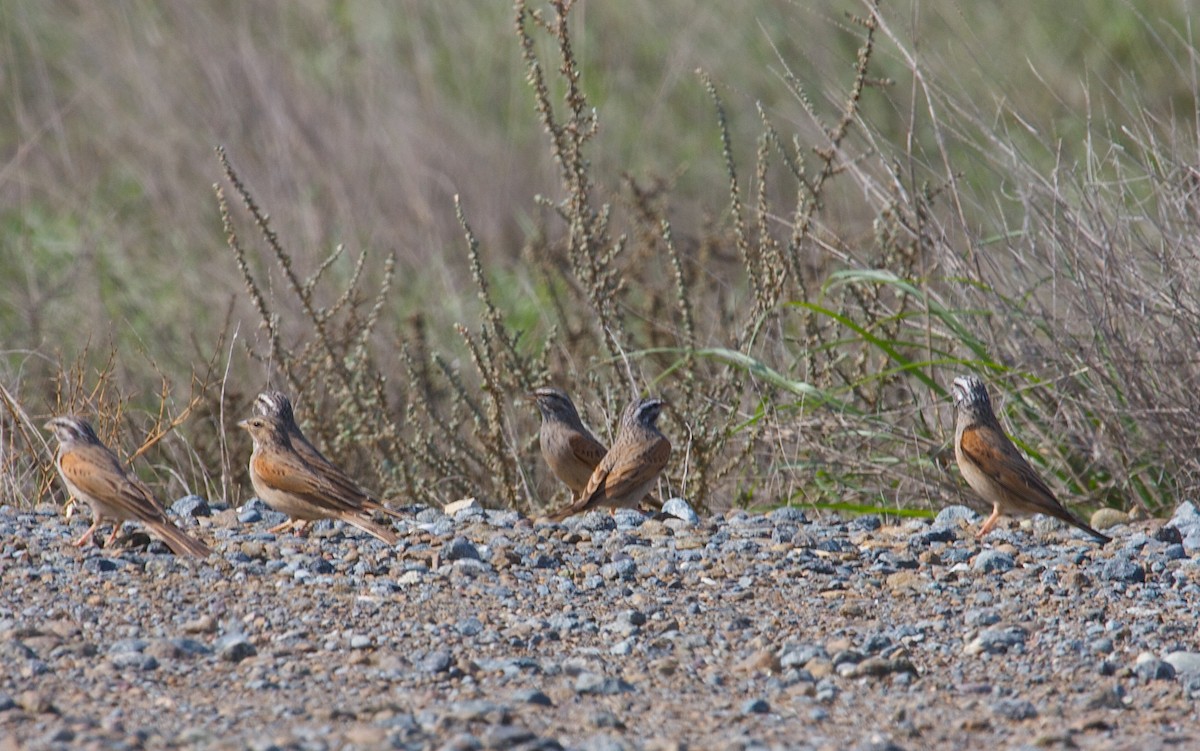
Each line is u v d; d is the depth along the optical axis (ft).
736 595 43.91
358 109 99.14
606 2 109.60
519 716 33.88
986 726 33.96
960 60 100.48
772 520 53.01
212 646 38.14
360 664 37.17
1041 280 58.34
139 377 70.08
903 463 58.54
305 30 105.29
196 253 84.53
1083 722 33.94
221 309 75.92
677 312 68.18
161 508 45.78
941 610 42.88
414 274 88.43
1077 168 62.13
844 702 35.76
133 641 37.76
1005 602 43.57
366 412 62.34
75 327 75.25
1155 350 56.29
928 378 60.34
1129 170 66.18
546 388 58.95
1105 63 105.70
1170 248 57.77
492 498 61.11
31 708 32.91
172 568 43.96
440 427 62.03
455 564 45.21
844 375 62.13
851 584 45.21
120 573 43.39
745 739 32.55
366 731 31.91
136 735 31.55
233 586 42.80
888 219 64.03
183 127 95.66
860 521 53.06
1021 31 107.86
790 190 96.68
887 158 65.57
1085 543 50.11
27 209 87.66
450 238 94.22
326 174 92.43
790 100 101.55
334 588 42.93
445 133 98.68
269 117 94.38
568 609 42.37
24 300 75.87
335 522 50.65
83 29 101.91
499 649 38.91
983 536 50.88
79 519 49.85
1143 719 34.63
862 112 77.10
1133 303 56.65
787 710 35.06
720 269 74.64
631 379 58.18
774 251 60.44
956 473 57.93
